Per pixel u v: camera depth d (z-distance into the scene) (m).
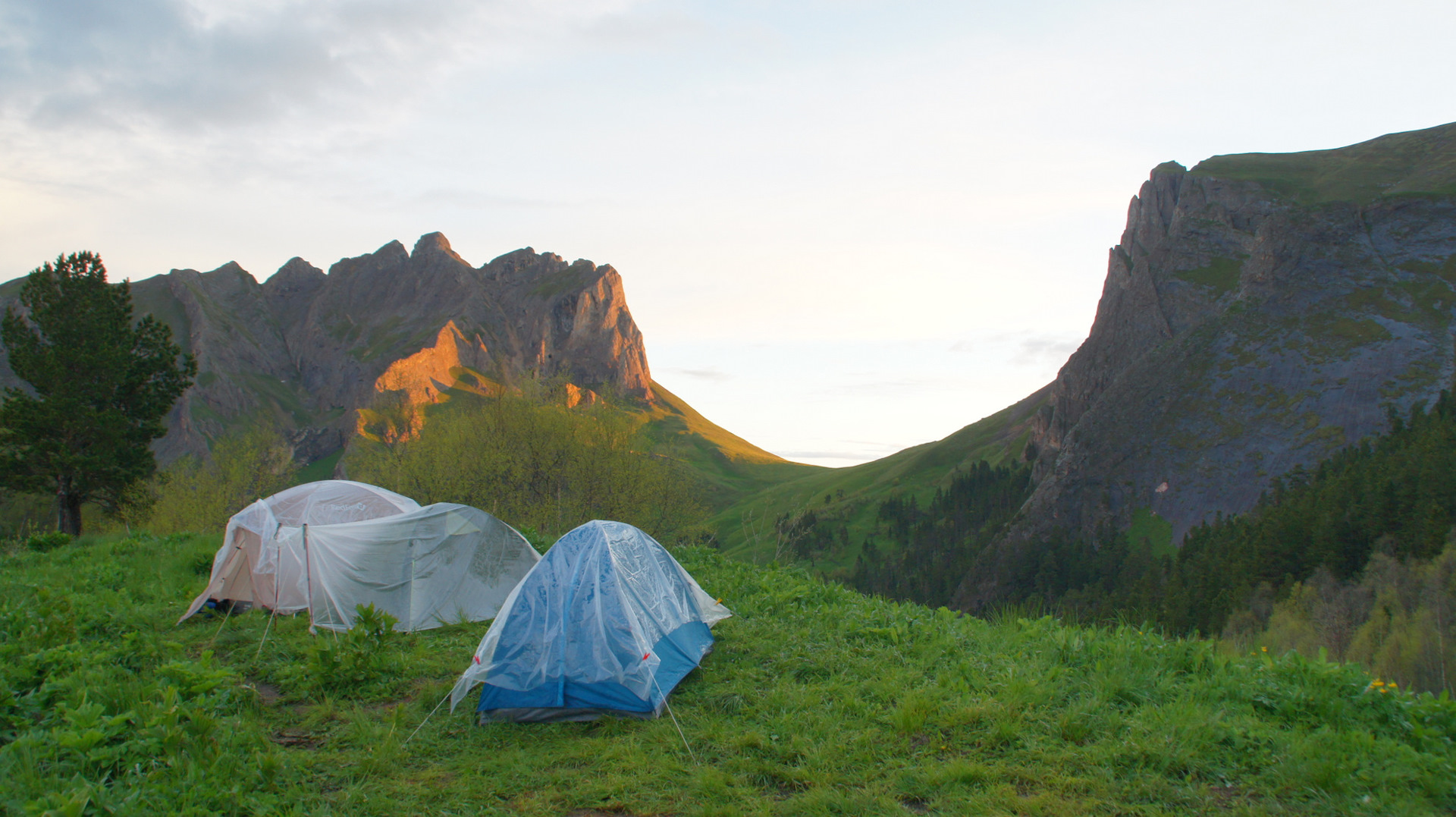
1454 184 164.00
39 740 5.73
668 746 6.70
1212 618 86.31
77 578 13.89
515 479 39.78
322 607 11.12
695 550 16.95
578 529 8.88
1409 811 5.16
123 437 39.62
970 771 5.81
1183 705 6.75
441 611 11.53
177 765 5.48
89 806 4.88
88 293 40.41
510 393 43.03
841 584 13.44
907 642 9.27
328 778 6.12
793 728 6.80
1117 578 124.06
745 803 5.59
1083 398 188.00
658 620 8.44
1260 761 5.89
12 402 37.69
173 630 11.02
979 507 176.75
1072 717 6.59
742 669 8.59
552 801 5.82
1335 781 5.51
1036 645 8.97
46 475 38.53
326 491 13.31
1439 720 6.52
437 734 7.13
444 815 5.55
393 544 11.56
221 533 20.78
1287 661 8.00
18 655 8.09
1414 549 76.88
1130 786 5.61
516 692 7.45
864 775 5.92
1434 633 53.56
